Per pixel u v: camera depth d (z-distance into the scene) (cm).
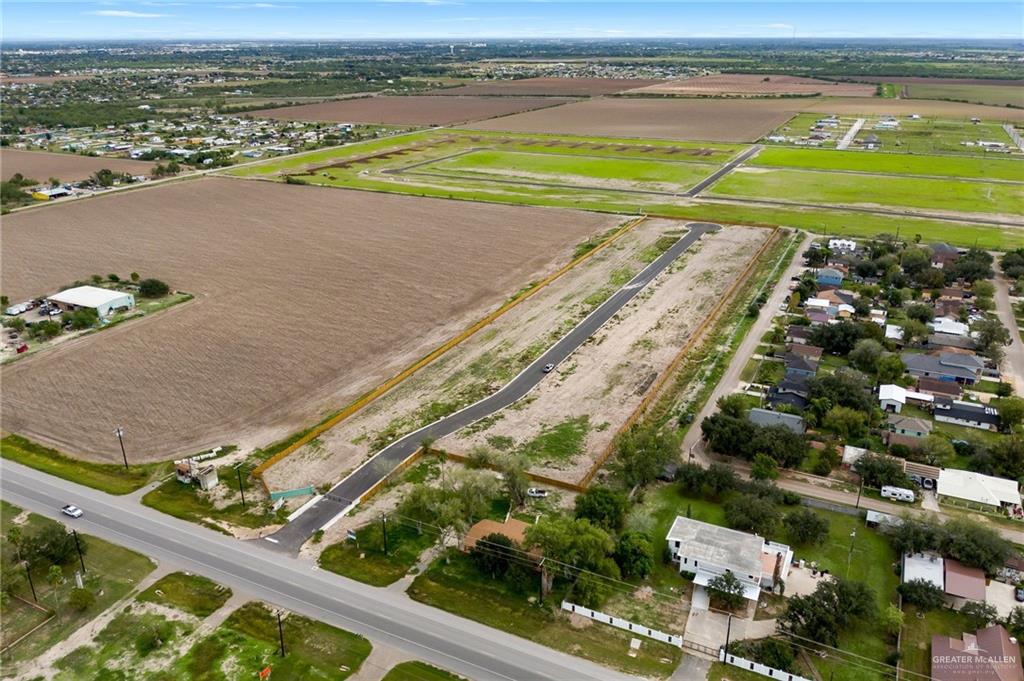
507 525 6544
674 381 9544
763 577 5897
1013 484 7075
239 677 5128
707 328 11150
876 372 9612
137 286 12938
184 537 6625
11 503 7106
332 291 12719
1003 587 5928
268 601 5850
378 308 11988
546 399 9081
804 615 5481
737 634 5516
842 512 6938
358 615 5709
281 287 12925
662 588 6003
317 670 5191
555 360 10144
